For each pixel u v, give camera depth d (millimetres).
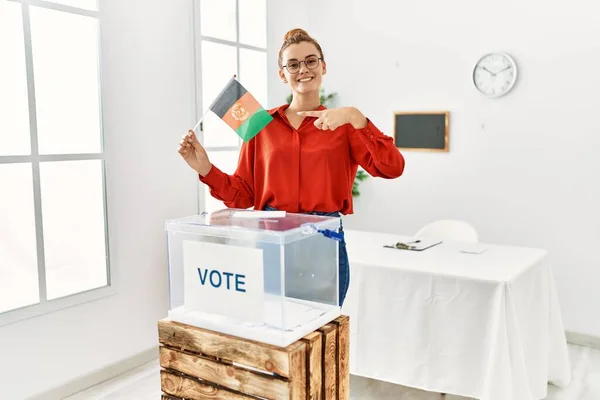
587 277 3432
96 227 2908
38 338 2633
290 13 4238
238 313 1300
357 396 2789
